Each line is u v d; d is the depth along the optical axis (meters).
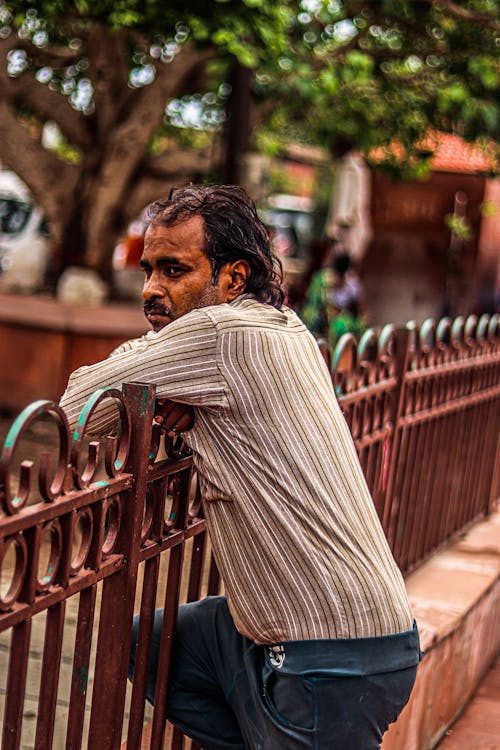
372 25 7.90
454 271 13.98
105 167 8.15
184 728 2.24
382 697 1.88
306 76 6.93
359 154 10.68
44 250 10.34
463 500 4.47
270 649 1.92
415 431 3.66
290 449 1.85
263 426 1.85
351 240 13.34
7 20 7.38
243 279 2.00
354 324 8.07
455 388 4.11
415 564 3.85
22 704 1.65
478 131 8.43
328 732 1.86
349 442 1.97
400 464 3.53
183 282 1.96
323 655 1.83
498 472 5.09
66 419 1.64
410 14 7.64
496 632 4.06
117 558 1.89
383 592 1.88
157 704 2.18
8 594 1.57
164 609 2.15
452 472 4.23
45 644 1.74
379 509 3.38
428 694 3.13
